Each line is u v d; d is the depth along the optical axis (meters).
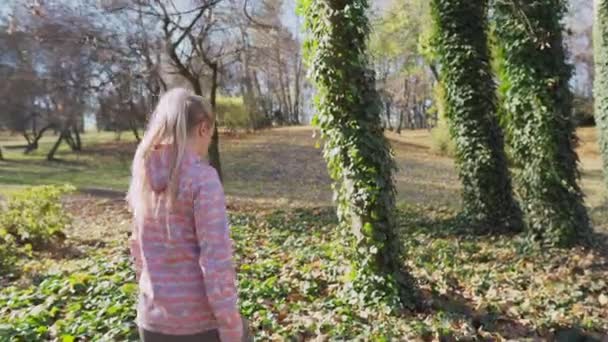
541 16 7.89
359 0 5.31
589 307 5.31
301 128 39.62
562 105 7.98
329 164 5.63
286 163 26.11
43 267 7.47
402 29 26.88
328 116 5.43
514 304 5.39
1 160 28.91
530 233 8.25
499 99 9.42
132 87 17.81
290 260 7.31
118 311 4.64
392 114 51.00
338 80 5.32
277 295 5.34
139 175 2.16
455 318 4.75
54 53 16.92
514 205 10.16
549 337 4.51
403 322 4.71
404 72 35.34
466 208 10.58
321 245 8.57
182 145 2.10
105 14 15.96
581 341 4.43
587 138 32.31
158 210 2.08
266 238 9.80
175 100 2.18
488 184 10.21
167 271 2.06
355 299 5.28
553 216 7.98
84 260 7.83
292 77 50.56
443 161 27.22
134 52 16.17
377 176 5.29
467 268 7.10
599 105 12.73
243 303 4.88
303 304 5.12
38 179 22.28
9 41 19.55
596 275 6.50
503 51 8.30
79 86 17.56
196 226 2.03
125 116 19.73
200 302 2.05
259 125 38.81
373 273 5.27
